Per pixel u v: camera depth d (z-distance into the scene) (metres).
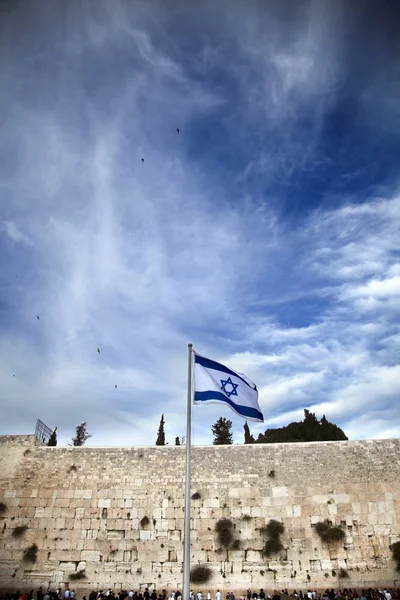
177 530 30.61
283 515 30.83
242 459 33.06
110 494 32.03
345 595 27.16
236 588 28.44
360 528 30.05
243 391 18.27
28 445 34.38
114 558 29.83
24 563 29.78
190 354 17.66
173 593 27.58
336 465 32.34
